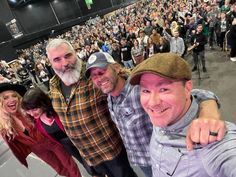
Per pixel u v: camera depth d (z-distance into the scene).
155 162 0.95
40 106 1.89
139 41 7.55
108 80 1.47
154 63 0.78
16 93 1.90
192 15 10.31
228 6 7.95
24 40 22.36
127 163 2.19
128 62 7.64
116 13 28.28
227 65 6.11
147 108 0.84
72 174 2.25
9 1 25.33
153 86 0.80
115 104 1.59
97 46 10.43
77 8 32.94
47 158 2.15
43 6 29.34
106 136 1.95
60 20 31.44
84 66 1.90
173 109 0.80
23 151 1.96
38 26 29.14
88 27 24.06
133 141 1.63
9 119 1.82
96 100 1.82
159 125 0.84
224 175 0.69
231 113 4.05
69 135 2.03
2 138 2.03
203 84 5.52
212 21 7.75
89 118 1.85
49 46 1.81
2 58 19.22
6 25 20.52
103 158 2.06
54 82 1.98
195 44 5.77
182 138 0.83
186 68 0.81
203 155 0.74
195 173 0.77
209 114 0.84
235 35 5.96
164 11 15.98
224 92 4.85
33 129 1.96
